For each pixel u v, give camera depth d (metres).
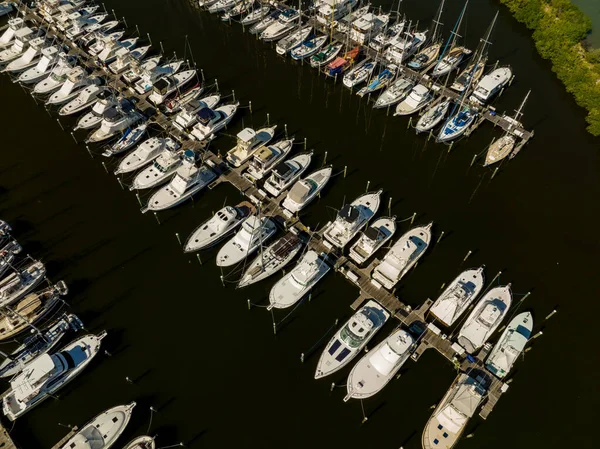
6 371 42.00
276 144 61.75
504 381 43.75
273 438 40.44
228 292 49.56
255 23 83.50
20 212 55.84
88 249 52.69
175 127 64.12
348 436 40.59
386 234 53.00
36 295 46.88
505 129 66.06
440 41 80.62
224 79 73.94
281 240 51.28
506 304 47.97
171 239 53.75
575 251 54.03
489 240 54.66
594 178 61.81
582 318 48.44
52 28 79.50
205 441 40.03
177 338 46.09
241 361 44.81
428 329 46.06
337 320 47.19
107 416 39.88
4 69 72.56
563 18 83.81
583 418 42.00
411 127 67.44
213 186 58.03
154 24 83.94
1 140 63.38
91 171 60.38
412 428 40.94
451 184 60.59
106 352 44.22
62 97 67.06
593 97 69.81
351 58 74.19
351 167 61.84
